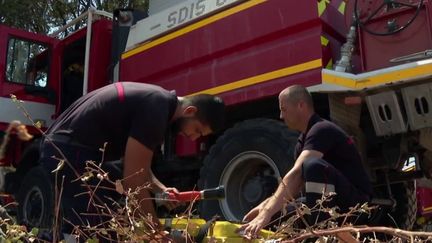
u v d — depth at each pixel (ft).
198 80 15.93
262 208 8.72
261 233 7.78
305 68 13.26
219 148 15.03
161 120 8.74
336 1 14.08
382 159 13.44
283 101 10.59
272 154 13.84
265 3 14.38
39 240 7.25
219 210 14.80
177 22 16.92
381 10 12.70
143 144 8.64
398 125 12.23
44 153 9.29
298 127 10.64
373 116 12.57
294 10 13.67
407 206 16.21
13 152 21.49
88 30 20.81
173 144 17.08
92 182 9.05
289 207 8.96
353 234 7.07
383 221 15.37
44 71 22.67
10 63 21.70
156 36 17.62
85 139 9.07
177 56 16.65
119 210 7.07
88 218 8.82
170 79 16.92
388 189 14.52
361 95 12.71
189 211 7.53
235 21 15.07
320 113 14.42
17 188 19.81
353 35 13.20
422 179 14.58
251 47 14.67
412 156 13.14
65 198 8.98
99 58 20.94
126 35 19.88
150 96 8.93
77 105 9.54
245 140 14.44
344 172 9.91
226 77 15.11
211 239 7.23
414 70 11.79
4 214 8.43
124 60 18.75
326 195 7.84
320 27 13.23
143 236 6.68
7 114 21.22
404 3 12.31
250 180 14.78
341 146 9.92
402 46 12.25
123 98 8.96
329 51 13.44
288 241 6.42
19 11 38.83
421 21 12.02
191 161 16.87
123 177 8.76
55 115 22.43
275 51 13.99
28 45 22.36
